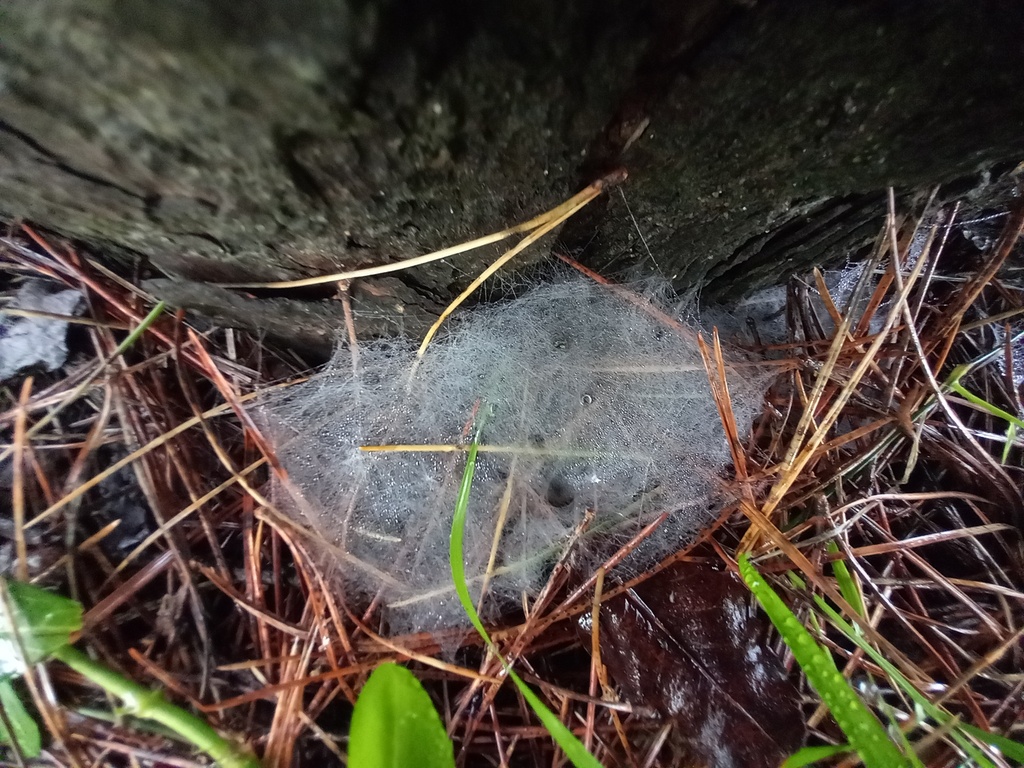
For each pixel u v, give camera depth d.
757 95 0.12
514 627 0.16
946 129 0.13
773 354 0.19
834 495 0.17
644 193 0.14
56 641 0.13
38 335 0.17
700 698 0.15
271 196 0.12
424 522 0.17
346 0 0.08
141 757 0.14
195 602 0.15
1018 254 0.19
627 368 0.19
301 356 0.19
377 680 0.12
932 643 0.17
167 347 0.18
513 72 0.10
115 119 0.10
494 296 0.17
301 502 0.17
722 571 0.16
